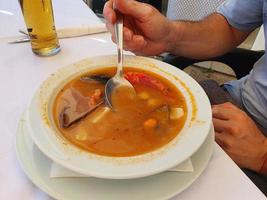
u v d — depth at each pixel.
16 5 0.55
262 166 0.38
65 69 0.33
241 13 0.55
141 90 0.32
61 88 0.31
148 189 0.24
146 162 0.23
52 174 0.24
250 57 0.56
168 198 0.23
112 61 0.36
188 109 0.29
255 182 0.36
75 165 0.22
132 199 0.23
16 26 0.49
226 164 0.27
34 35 0.40
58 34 0.46
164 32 0.45
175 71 0.34
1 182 0.25
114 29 0.39
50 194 0.23
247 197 0.24
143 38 0.42
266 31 0.49
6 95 0.34
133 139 0.26
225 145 0.37
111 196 0.23
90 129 0.27
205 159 0.26
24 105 0.33
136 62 0.36
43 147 0.23
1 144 0.28
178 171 0.25
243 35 0.59
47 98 0.29
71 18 0.52
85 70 0.34
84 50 0.44
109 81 0.32
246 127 0.37
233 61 0.57
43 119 0.26
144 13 0.41
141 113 0.29
